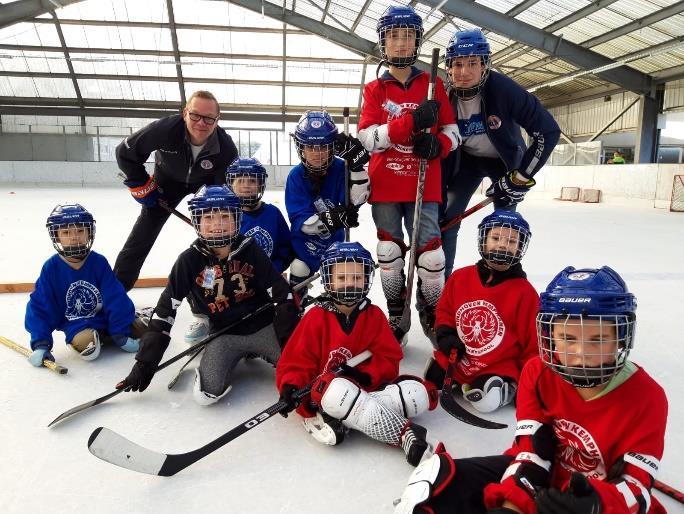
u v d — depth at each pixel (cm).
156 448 166
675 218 912
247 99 1952
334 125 234
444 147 236
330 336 185
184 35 1756
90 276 237
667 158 1702
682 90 1284
